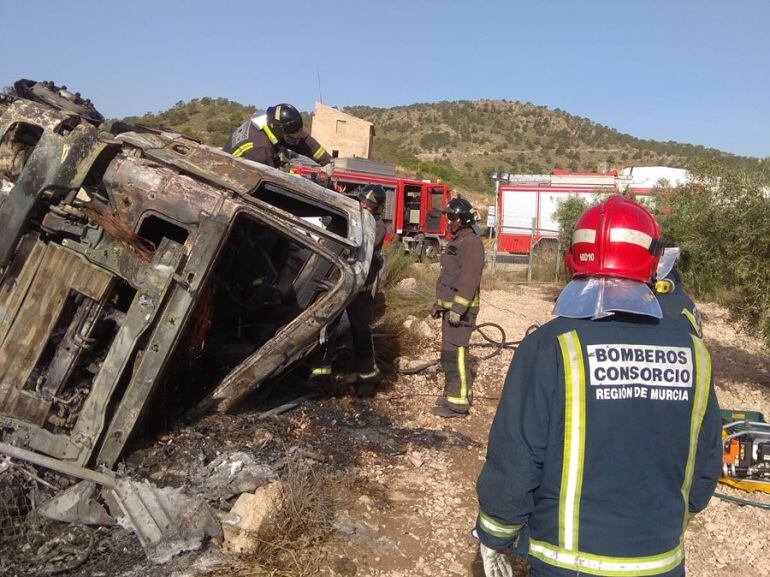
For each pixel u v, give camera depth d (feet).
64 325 11.86
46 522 11.08
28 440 11.48
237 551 11.03
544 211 69.51
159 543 10.69
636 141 400.26
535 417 6.12
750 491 15.78
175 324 11.75
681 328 6.43
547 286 50.72
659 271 9.46
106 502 11.50
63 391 11.87
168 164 12.23
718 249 22.57
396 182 61.93
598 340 6.12
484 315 34.35
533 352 6.31
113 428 11.85
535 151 374.02
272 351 13.89
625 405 6.00
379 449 15.84
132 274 11.56
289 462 13.35
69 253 11.53
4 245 11.30
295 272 16.81
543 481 6.26
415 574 11.25
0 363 11.36
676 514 6.17
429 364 23.16
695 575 12.12
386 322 26.81
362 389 19.60
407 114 429.38
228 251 15.66
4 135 11.83
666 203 36.09
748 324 22.38
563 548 6.09
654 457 6.03
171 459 12.84
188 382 14.79
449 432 17.85
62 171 11.33
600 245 6.33
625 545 5.98
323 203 14.26
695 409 6.18
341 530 12.15
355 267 13.88
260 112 19.24
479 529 6.51
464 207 18.71
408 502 13.62
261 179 13.35
